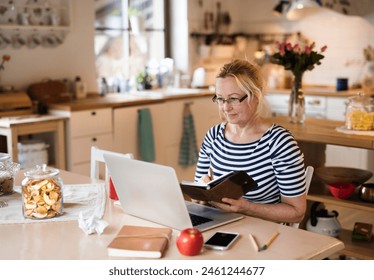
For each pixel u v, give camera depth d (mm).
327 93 5277
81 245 1605
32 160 3863
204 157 2170
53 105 4086
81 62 4754
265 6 6238
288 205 1934
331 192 3129
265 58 6219
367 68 5605
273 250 1545
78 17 4676
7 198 2133
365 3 5512
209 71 6062
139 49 5527
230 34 6344
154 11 5668
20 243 1630
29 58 4355
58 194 1883
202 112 5176
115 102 4297
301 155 1973
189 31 5703
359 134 3057
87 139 4113
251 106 1969
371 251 2908
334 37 5797
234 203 1840
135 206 1843
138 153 4555
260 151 1991
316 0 5387
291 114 3531
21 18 4219
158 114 4664
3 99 3904
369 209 2943
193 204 2008
